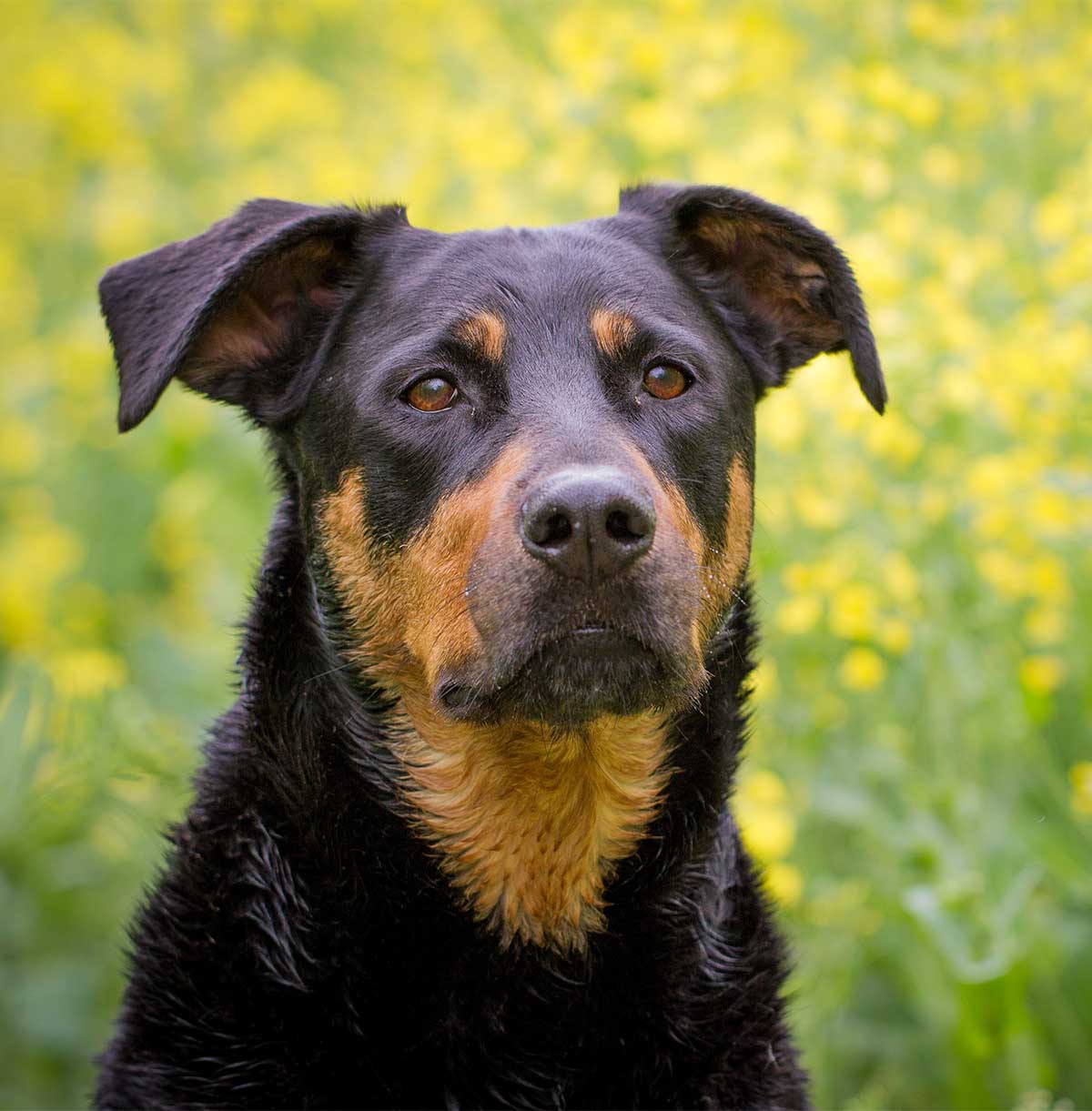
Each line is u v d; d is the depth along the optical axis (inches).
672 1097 171.6
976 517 256.1
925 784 249.6
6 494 460.4
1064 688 270.7
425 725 177.3
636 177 306.0
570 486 153.0
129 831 288.7
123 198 450.6
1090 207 258.2
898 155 286.4
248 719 181.8
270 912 171.2
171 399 406.3
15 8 546.9
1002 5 279.3
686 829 180.4
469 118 328.8
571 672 158.9
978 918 237.6
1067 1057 255.9
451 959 172.1
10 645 395.9
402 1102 166.7
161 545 429.4
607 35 315.3
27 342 496.1
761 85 301.4
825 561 259.0
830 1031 252.1
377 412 177.0
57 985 300.4
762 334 209.6
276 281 195.0
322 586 183.2
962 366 253.6
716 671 185.3
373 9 441.4
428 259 188.1
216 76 488.1
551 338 176.9
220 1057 167.0
